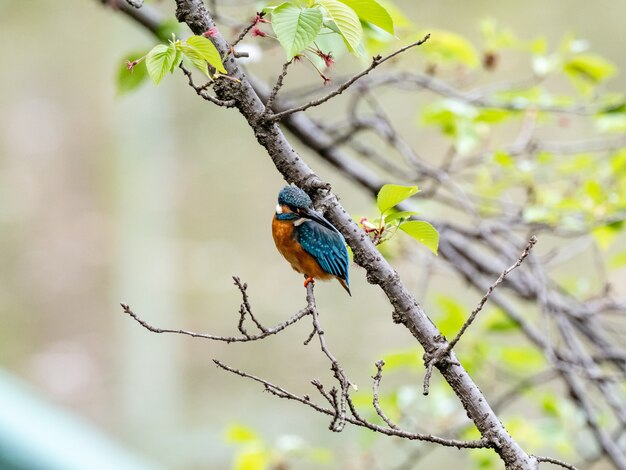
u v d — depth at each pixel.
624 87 17.02
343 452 8.91
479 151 10.22
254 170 17.95
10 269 16.64
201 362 17.14
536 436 8.25
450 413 8.72
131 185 17.23
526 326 9.00
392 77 8.82
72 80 17.23
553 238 15.80
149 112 17.34
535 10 16.97
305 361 17.27
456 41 8.65
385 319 17.39
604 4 17.00
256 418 16.61
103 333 16.92
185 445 16.34
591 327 9.64
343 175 9.31
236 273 17.55
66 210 17.06
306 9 4.00
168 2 13.11
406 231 4.69
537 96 8.88
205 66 3.92
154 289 17.16
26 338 16.45
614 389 10.27
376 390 3.84
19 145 16.97
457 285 16.69
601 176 8.79
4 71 17.03
